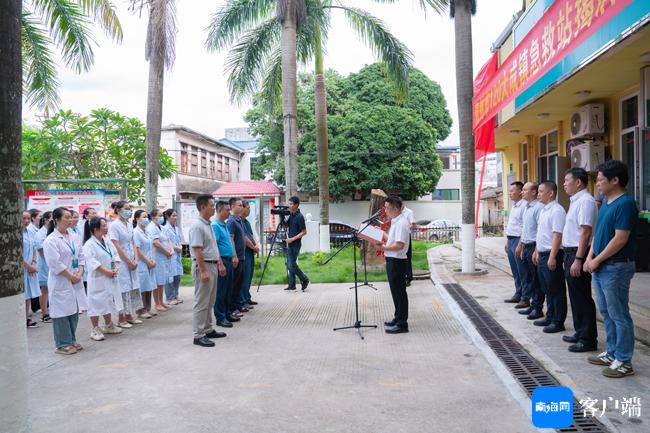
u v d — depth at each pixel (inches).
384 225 384.5
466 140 378.3
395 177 975.6
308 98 1005.8
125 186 396.8
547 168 462.6
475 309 269.9
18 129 94.4
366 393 160.2
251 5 509.0
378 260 431.8
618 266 159.2
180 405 154.9
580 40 222.1
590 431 127.2
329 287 378.0
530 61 291.4
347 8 531.8
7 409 92.7
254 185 840.3
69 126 528.7
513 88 324.2
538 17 366.0
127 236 273.9
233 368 190.7
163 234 314.2
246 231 309.4
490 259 432.1
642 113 267.9
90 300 243.8
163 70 394.9
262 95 585.9
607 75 281.1
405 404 150.3
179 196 992.9
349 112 976.9
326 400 155.4
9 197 92.4
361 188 985.5
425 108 1048.2
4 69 90.8
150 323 278.1
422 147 984.9
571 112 382.3
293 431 134.6
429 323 253.9
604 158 343.6
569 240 191.5
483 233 945.5
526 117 401.1
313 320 269.9
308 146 977.5
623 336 160.1
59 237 224.2
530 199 252.2
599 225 166.4
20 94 95.3
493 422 135.9
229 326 258.7
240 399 158.2
